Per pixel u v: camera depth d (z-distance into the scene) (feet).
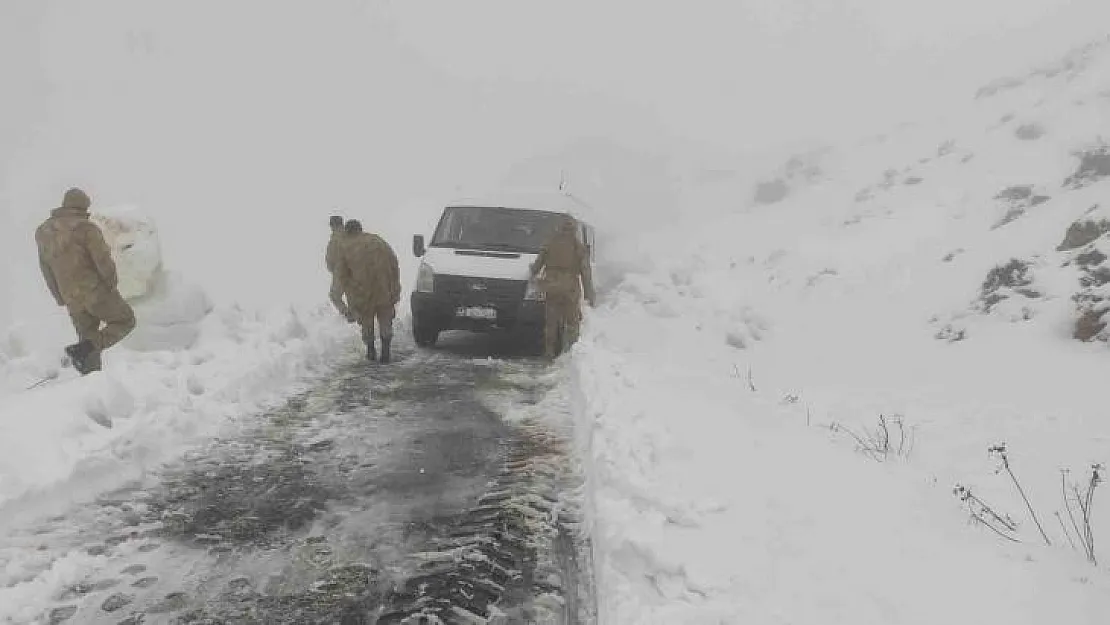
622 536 9.89
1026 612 7.86
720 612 8.03
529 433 17.29
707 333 29.99
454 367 24.89
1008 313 23.43
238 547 11.00
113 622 8.87
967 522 10.77
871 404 18.30
